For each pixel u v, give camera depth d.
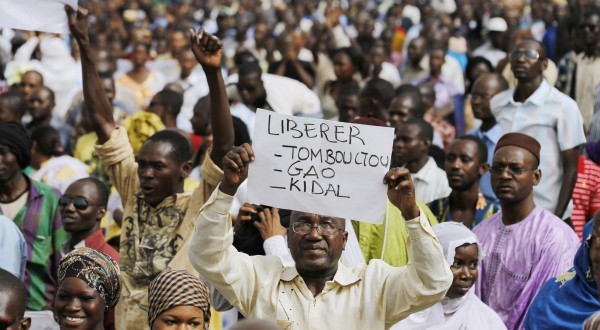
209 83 9.13
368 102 15.25
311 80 23.42
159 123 14.59
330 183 7.59
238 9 41.88
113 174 10.14
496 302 10.33
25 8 9.56
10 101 15.25
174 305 7.62
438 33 23.53
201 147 14.18
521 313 10.12
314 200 7.59
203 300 7.75
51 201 11.80
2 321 7.34
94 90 10.09
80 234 11.16
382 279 7.80
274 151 7.60
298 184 7.59
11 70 22.64
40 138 15.18
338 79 21.12
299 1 41.75
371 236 9.96
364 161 7.58
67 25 9.83
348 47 21.19
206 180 9.52
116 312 9.75
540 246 10.20
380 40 27.95
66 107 21.17
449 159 12.13
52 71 21.88
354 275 7.84
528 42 13.36
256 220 9.87
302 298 7.76
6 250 9.96
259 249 9.87
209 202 7.49
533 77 13.25
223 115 9.24
